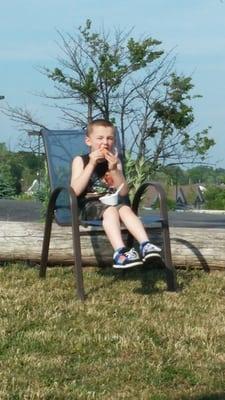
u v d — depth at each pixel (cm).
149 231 828
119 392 495
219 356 564
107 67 1739
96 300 684
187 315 658
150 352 567
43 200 1118
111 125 706
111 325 620
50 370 525
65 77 1762
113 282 759
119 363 543
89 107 1764
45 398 480
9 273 782
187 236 834
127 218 673
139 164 1129
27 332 598
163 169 1725
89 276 777
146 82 1847
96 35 1773
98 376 519
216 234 838
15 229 827
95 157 695
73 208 683
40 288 727
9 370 523
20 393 484
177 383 515
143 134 1712
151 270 817
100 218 705
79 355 559
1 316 632
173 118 1714
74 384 503
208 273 824
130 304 682
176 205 3547
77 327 613
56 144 813
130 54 1755
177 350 571
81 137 824
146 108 1727
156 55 1762
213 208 4281
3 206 2583
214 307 689
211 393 494
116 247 661
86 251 814
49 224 745
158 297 707
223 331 616
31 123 1775
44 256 762
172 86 1719
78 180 695
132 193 1080
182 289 742
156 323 627
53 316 635
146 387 505
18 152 1744
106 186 712
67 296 702
